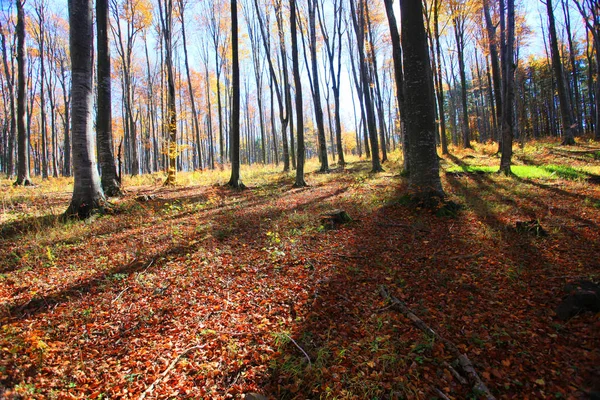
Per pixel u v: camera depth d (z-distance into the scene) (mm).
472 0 16062
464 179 11828
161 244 6477
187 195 12008
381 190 10945
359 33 17031
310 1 18531
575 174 11266
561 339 3391
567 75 34656
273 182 15445
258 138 75000
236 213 8742
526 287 4441
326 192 11672
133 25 22766
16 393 2779
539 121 48969
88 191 8344
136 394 2943
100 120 11266
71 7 8031
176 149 15500
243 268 5441
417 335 3615
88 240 6691
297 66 13336
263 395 2906
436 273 4992
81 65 8141
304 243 6422
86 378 3146
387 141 40312
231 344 3586
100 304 4430
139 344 3674
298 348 3492
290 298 4520
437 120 22469
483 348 3367
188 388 3014
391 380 3016
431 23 20469
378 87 22938
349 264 5473
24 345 3453
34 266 5508
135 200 10195
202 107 41219
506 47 12664
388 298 4336
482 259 5344
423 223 7246
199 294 4707
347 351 3412
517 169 12953
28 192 12125
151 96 33031
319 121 18891
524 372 3025
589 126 39906
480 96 47719
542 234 6098
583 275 4516
